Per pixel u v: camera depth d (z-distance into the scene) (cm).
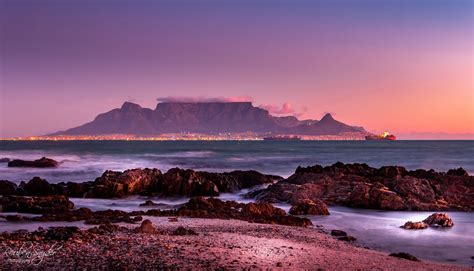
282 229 2336
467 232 2438
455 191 3597
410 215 3047
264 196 3759
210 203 3103
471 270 1533
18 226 2228
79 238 1622
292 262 1434
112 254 1376
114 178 4031
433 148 17438
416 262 1630
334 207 3369
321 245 1920
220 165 7431
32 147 17400
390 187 3625
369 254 1758
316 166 4528
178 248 1491
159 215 2719
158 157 9238
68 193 3931
